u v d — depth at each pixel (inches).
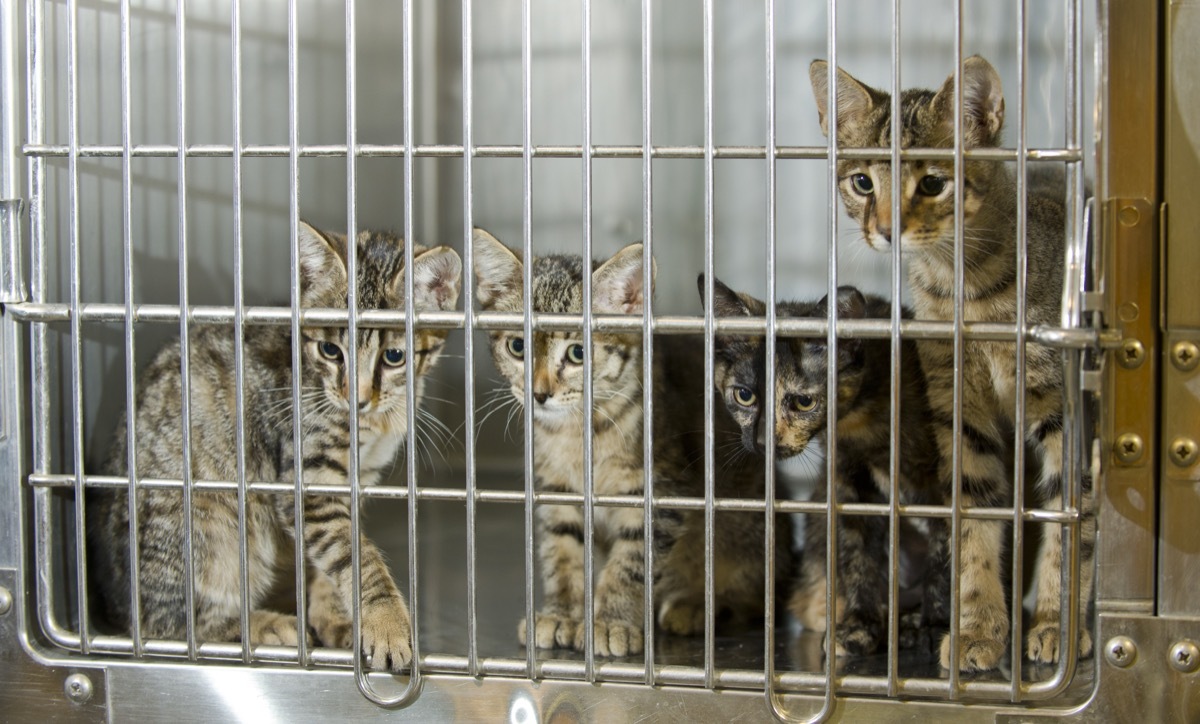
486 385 52.0
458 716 36.6
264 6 48.7
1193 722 34.8
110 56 43.3
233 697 37.1
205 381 43.4
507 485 52.1
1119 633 34.8
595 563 47.3
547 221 52.2
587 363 35.4
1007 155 34.1
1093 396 34.5
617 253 46.0
